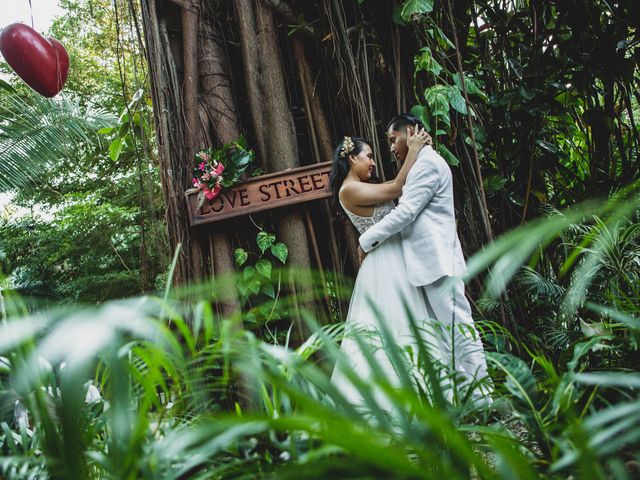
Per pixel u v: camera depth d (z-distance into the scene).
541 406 1.06
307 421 0.63
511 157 4.16
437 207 2.97
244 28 3.93
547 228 0.72
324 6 3.87
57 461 0.76
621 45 3.94
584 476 0.59
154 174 9.02
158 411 0.91
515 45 4.22
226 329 0.87
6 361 0.88
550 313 3.65
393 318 2.82
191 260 3.68
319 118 3.95
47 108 6.66
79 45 10.61
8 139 6.46
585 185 4.14
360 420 0.69
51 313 0.59
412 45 3.92
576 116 4.39
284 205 3.69
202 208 3.68
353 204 3.15
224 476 0.87
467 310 2.81
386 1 3.92
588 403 0.90
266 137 3.87
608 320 2.63
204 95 3.90
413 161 3.05
